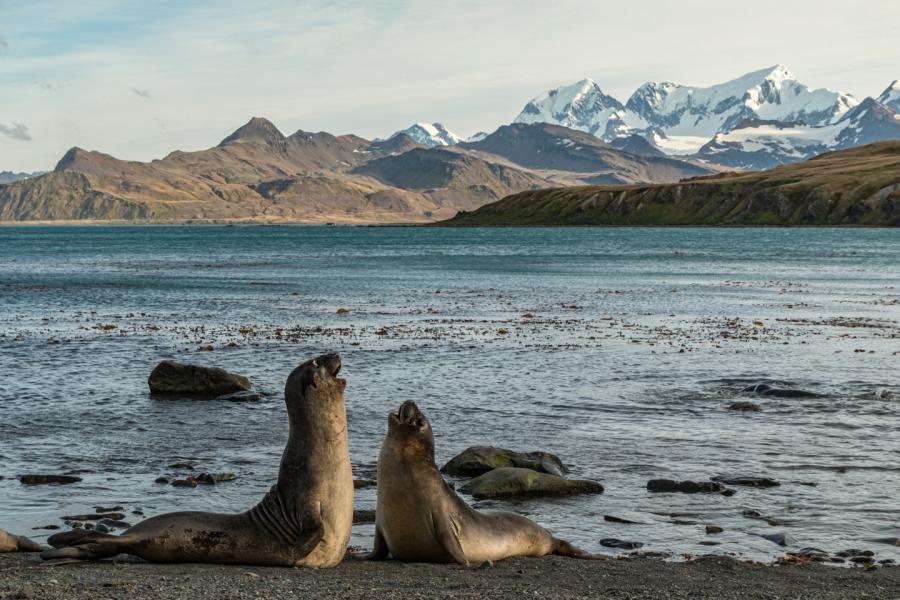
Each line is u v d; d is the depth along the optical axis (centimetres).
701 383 2667
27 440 1934
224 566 1061
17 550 1156
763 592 1004
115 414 2216
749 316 4653
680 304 5331
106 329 4022
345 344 3528
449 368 2927
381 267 9450
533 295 5984
